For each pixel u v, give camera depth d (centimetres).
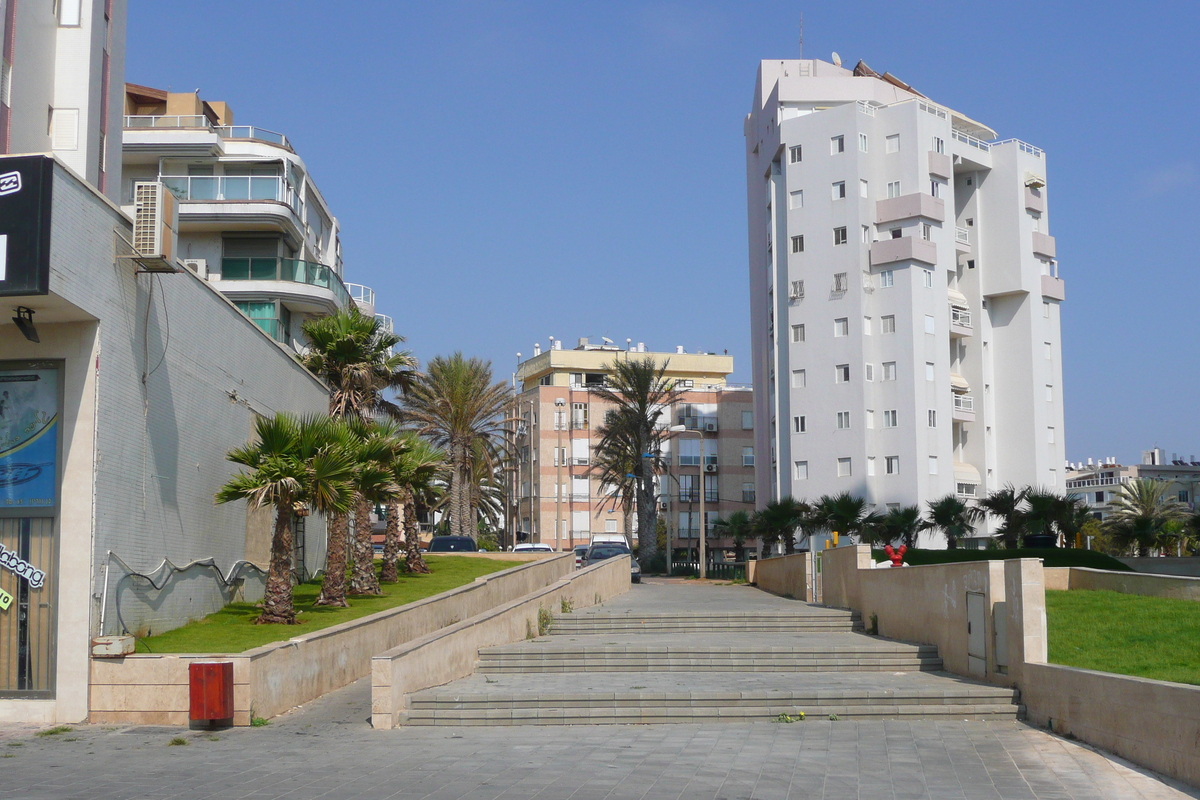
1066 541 4475
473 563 3444
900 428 5731
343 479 1947
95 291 1482
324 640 1677
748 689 1530
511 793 998
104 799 969
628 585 3762
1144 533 5531
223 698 1384
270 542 2302
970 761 1159
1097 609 2008
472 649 1808
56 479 1473
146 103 4388
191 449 1873
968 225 6481
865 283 5881
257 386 2284
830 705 1472
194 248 4019
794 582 3309
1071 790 1014
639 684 1620
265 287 3900
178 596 1797
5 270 1345
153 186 1581
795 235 6109
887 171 5975
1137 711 1135
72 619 1445
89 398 1486
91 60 2678
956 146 6225
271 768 1127
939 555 3550
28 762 1165
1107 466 12638
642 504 5975
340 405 2878
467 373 5594
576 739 1312
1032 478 6250
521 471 9031
